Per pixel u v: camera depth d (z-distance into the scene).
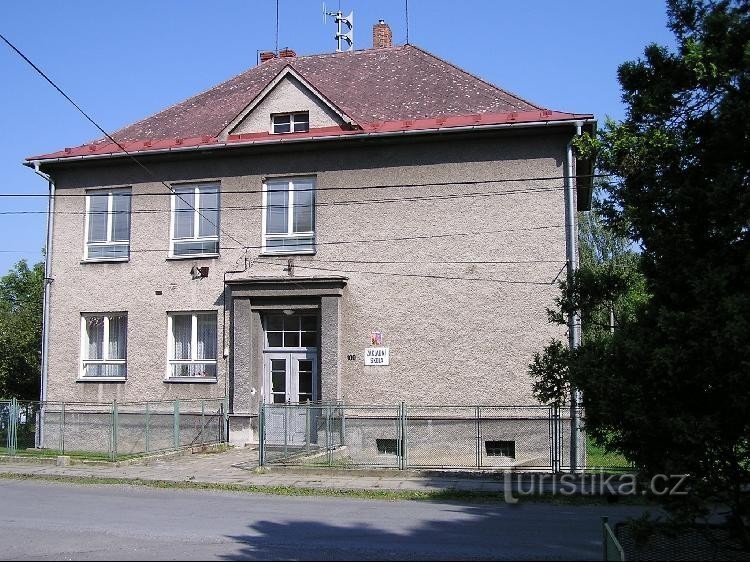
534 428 18.67
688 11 9.03
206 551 9.06
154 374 21.89
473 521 11.64
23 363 27.45
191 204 22.25
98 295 22.61
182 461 18.62
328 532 10.50
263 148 21.42
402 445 17.11
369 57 26.19
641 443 8.47
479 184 20.08
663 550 8.52
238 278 21.33
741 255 8.15
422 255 20.25
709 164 8.70
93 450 21.75
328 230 20.97
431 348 19.86
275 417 18.92
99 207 23.03
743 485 8.14
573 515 12.42
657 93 8.93
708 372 7.75
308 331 21.34
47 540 9.71
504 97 21.72
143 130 24.69
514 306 19.50
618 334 8.55
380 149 20.84
